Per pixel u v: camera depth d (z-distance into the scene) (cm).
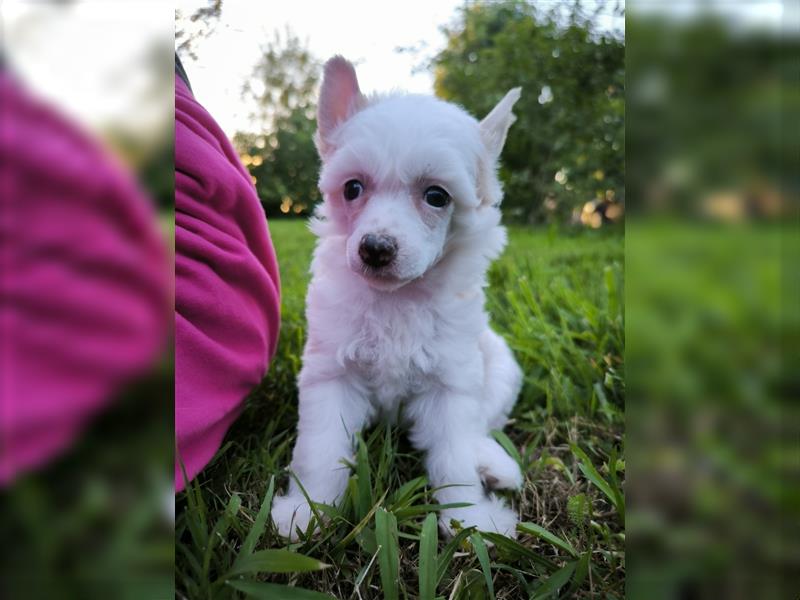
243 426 29
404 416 28
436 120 25
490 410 30
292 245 80
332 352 27
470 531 21
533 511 25
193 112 26
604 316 39
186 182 24
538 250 74
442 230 25
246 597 17
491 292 51
